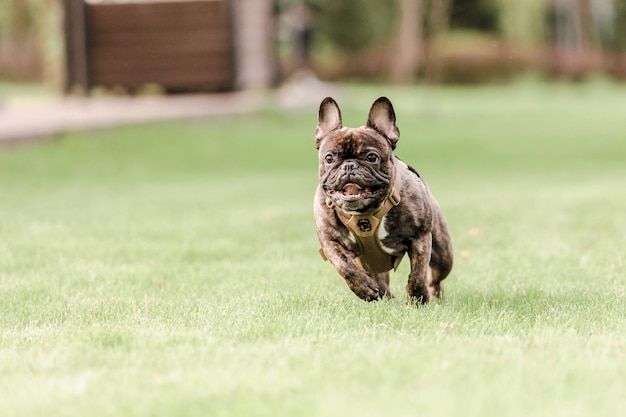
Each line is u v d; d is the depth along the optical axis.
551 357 5.44
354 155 6.75
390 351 5.59
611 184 20.48
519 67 69.38
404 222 6.99
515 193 18.34
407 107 43.94
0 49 52.19
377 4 76.75
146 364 5.50
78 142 26.52
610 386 4.84
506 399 4.56
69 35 32.88
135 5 33.09
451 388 4.77
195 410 4.52
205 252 11.13
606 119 41.03
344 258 7.11
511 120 40.12
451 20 76.75
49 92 42.78
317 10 76.56
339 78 67.00
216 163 26.41
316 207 7.20
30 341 6.28
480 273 9.40
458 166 27.09
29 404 4.72
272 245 11.69
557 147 32.25
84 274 9.59
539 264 9.73
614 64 72.81
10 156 24.36
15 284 8.99
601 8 83.75
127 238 12.39
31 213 15.45
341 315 7.01
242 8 35.81
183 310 7.36
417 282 7.17
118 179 22.91
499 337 6.11
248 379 5.04
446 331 6.36
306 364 5.35
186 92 34.91
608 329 6.44
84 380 5.11
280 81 46.59
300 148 29.28
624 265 9.52
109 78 33.34
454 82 68.25
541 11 78.88
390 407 4.46
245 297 7.96
